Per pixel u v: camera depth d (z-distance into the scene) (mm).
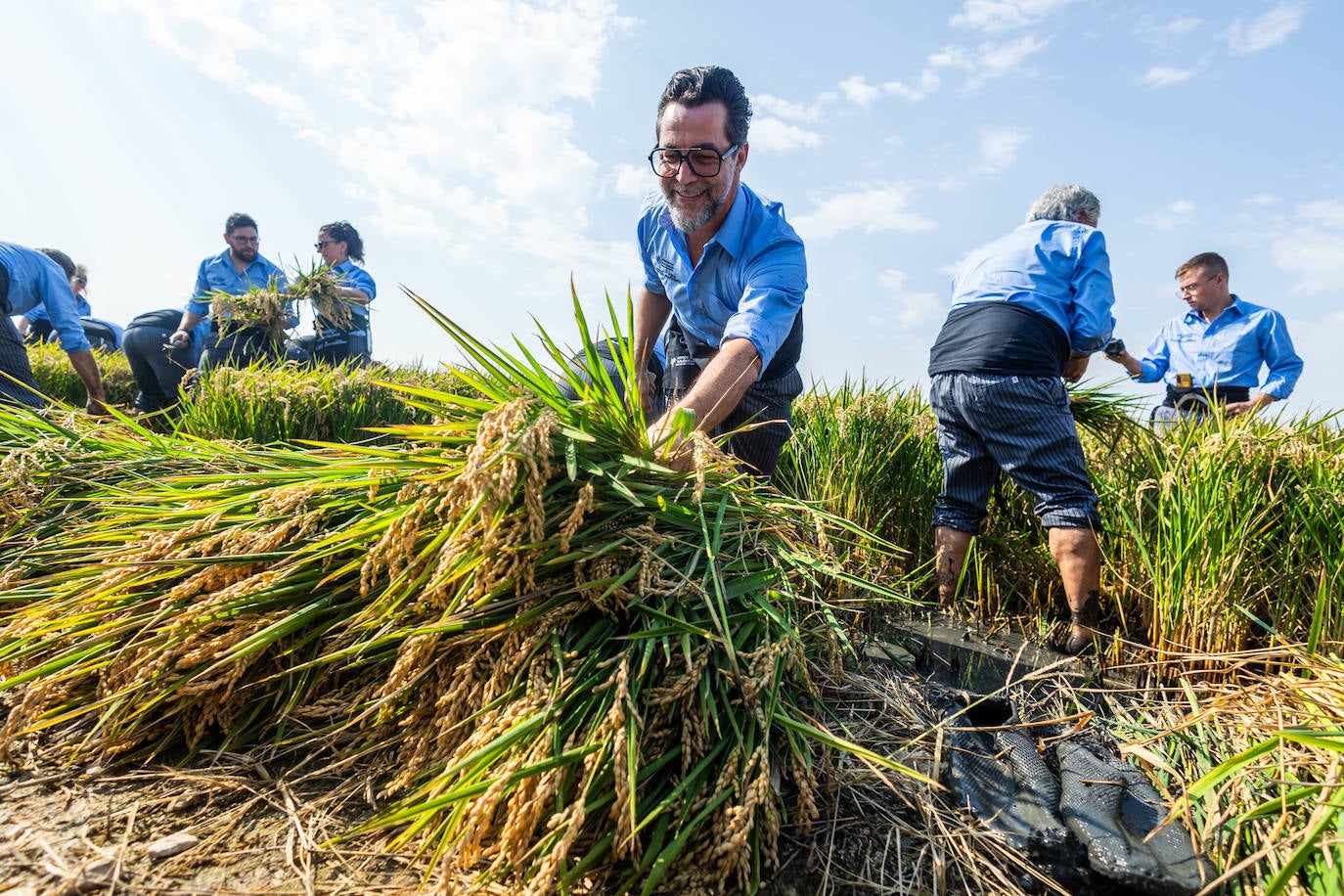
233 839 1562
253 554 1844
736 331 2711
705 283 3324
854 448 3883
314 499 1962
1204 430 3453
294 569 1805
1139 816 1831
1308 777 1716
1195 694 2545
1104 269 3201
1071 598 3021
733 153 2922
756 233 3102
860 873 1640
